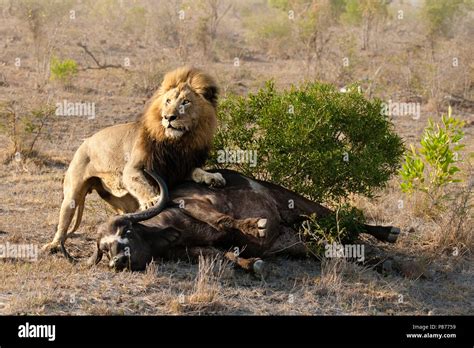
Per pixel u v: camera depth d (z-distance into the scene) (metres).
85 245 12.28
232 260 10.50
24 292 9.66
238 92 30.31
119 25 47.97
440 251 12.53
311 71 33.84
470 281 11.48
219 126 12.48
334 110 12.20
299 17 43.03
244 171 12.38
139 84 30.39
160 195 10.60
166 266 10.60
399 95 30.98
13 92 27.98
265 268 10.34
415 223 14.13
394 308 10.08
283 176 12.05
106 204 13.77
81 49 38.78
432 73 31.66
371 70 33.72
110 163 11.38
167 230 10.54
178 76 11.07
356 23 49.41
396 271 11.36
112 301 9.45
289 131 11.80
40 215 14.43
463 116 28.44
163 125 10.71
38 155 20.09
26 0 42.06
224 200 10.91
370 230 11.58
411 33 52.19
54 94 28.16
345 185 12.36
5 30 42.28
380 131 12.60
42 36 36.38
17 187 16.98
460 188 16.56
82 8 52.00
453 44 39.12
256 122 12.43
